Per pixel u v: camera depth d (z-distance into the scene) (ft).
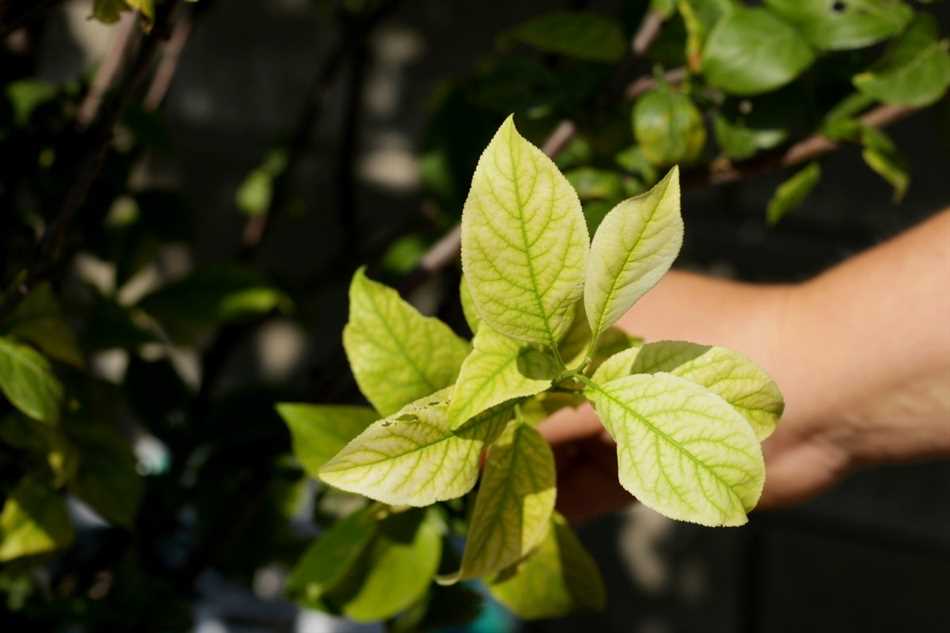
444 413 2.10
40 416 2.78
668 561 6.82
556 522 2.59
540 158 2.03
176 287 3.60
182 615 4.00
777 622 6.81
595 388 2.11
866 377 3.05
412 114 6.19
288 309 4.15
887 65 3.15
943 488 6.66
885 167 3.20
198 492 3.96
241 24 6.10
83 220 3.77
